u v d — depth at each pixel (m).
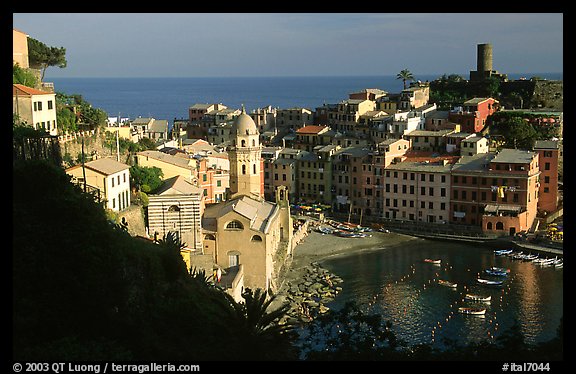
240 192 161.88
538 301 131.00
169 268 75.56
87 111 150.50
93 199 72.94
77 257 62.06
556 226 179.75
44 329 56.47
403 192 198.50
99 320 59.62
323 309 126.50
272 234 145.38
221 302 66.88
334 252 172.88
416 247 176.75
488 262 160.00
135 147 164.38
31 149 98.62
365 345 60.50
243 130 160.12
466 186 187.25
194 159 174.50
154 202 123.81
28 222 62.91
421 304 130.62
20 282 58.41
